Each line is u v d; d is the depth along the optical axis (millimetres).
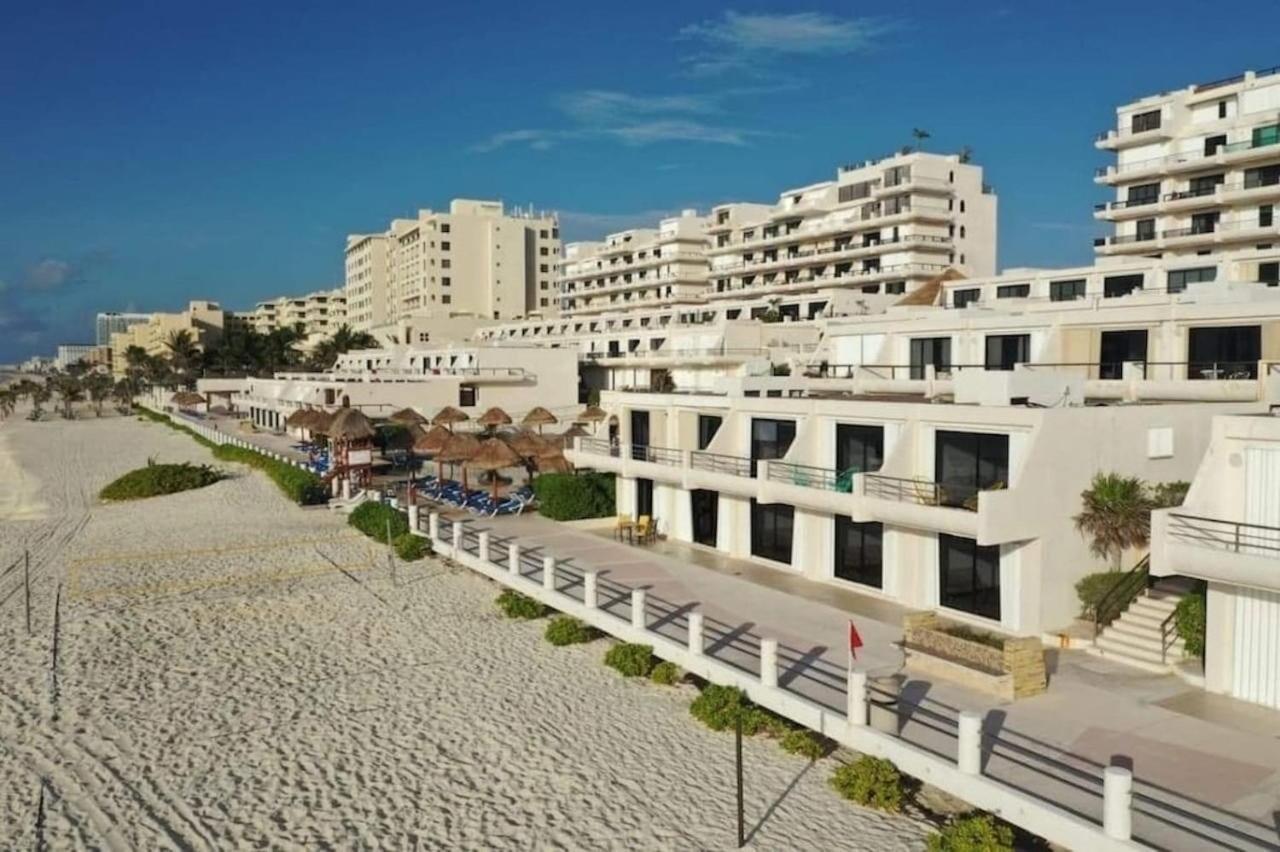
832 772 16453
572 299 129000
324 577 30703
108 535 38156
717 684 19062
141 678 21688
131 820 15375
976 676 17312
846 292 79188
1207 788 13266
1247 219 59812
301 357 144625
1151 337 30969
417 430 55594
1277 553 15898
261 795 16156
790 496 24766
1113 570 21047
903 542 23719
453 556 31484
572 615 24406
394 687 21047
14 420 110812
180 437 84125
